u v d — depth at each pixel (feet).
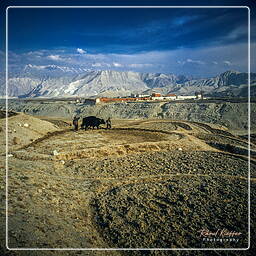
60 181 67.21
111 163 89.66
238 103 437.99
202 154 107.45
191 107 470.39
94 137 131.75
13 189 52.65
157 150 113.29
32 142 113.29
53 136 132.36
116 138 131.85
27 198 50.34
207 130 203.10
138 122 221.25
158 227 49.32
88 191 65.36
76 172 79.41
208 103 465.06
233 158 101.71
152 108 495.41
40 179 63.62
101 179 74.64
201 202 58.95
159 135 145.59
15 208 44.80
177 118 447.83
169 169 85.30
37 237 38.14
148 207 56.80
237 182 72.38
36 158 86.74
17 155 86.84
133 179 75.31
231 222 50.72
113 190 66.85
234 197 61.26
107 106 550.77
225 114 412.16
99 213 54.54
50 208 49.88
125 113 506.89
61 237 40.88
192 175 79.30
